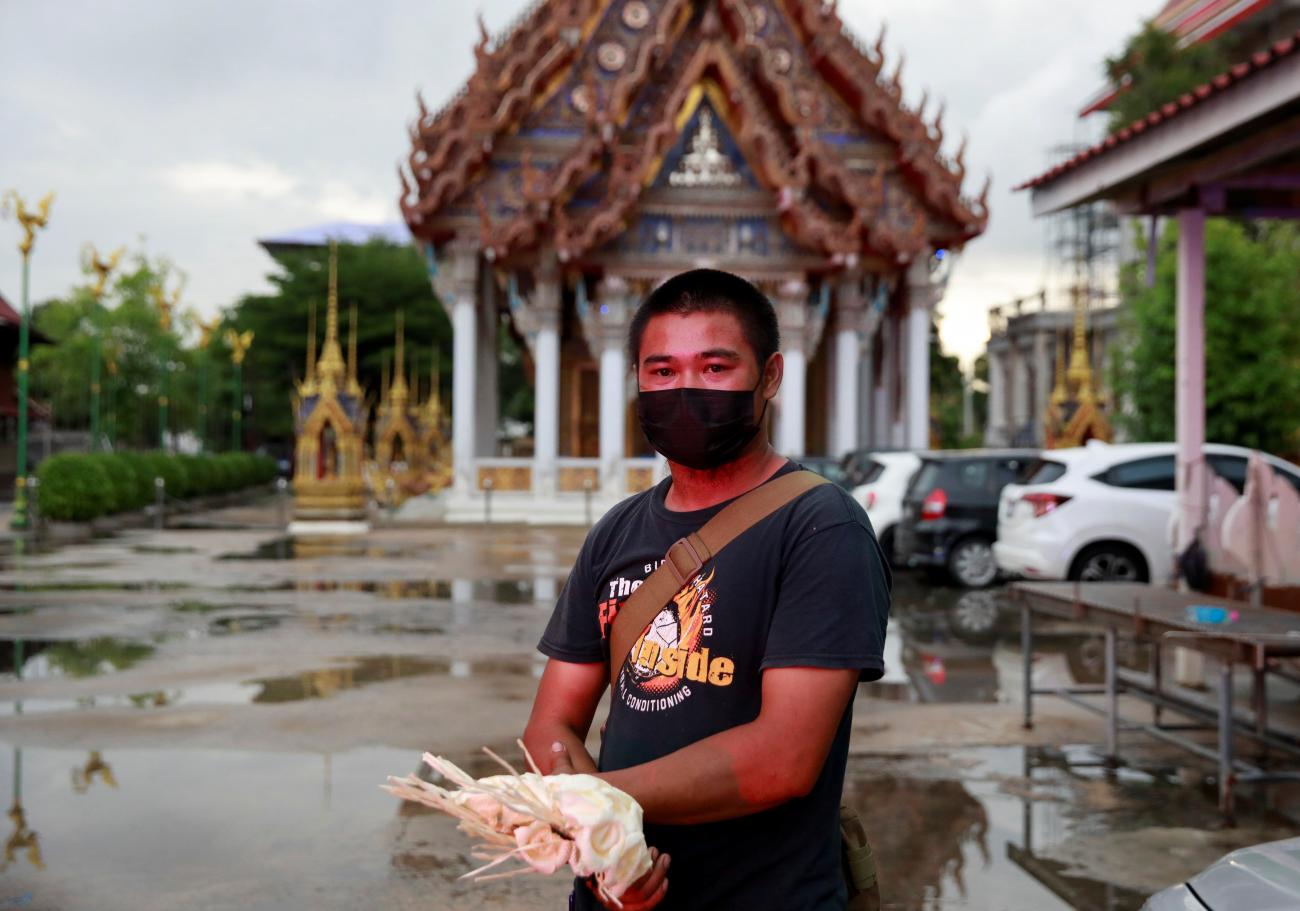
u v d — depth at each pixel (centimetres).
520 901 443
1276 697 808
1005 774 618
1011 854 491
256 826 526
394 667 925
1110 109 3170
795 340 2992
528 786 168
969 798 573
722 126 2984
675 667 198
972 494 1525
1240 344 2061
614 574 213
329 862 482
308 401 2738
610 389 2991
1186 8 3453
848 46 3119
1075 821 536
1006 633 1135
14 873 466
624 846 166
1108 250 4850
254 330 6262
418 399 6234
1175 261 2098
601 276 3059
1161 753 662
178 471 3509
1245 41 3328
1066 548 1242
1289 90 586
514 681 866
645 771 180
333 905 437
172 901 438
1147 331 2162
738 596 196
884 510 1702
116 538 2400
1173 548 841
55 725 719
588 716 227
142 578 1595
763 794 181
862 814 548
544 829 168
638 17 3123
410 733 702
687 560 201
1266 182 785
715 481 210
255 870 471
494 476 3025
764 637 195
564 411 3834
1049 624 1193
